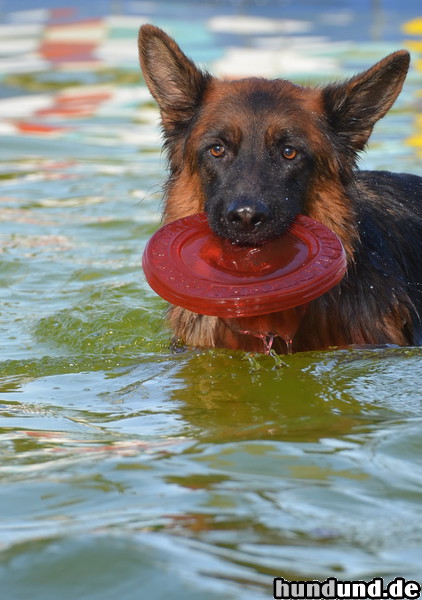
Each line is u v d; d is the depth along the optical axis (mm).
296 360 10266
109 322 12219
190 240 10266
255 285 9570
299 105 10344
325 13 42156
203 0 45719
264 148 10039
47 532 5852
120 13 42094
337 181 10633
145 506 6242
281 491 6477
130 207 18000
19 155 22156
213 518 6035
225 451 7285
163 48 10781
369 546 5680
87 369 10328
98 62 32812
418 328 11648
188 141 10656
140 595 5094
